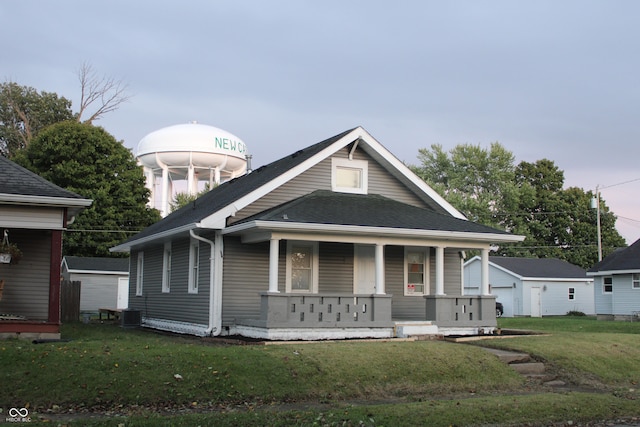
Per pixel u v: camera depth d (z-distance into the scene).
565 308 48.81
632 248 40.44
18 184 16.56
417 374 13.38
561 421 10.84
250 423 9.48
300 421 9.73
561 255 63.75
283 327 17.19
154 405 10.73
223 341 16.92
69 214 18.81
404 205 21.27
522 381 14.02
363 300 18.38
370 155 21.78
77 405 10.46
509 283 48.50
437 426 9.96
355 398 12.05
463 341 17.52
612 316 39.88
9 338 15.98
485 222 58.91
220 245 19.08
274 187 19.58
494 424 10.35
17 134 57.16
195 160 48.19
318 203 19.47
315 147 21.95
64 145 43.84
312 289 20.02
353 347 14.61
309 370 12.66
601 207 66.88
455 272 22.70
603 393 13.39
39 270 19.06
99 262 41.97
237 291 19.19
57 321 16.53
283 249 19.83
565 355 15.83
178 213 28.03
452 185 63.72
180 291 22.00
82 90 52.81
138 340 17.69
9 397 10.55
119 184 45.34
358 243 19.28
